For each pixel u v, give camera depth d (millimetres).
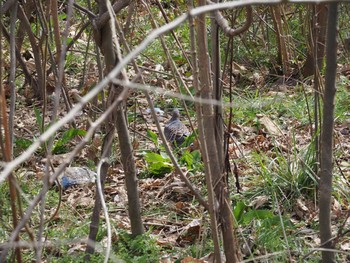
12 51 3465
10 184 3002
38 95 7699
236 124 6598
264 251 4152
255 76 8039
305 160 5137
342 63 8156
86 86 7617
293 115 6742
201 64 3240
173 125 6395
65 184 5582
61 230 4527
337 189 4941
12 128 3412
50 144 2977
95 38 3881
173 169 5805
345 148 5984
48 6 4980
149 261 4113
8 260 3895
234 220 3785
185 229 4691
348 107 6840
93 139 6055
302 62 8250
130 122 7051
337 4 3025
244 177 5273
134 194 4250
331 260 3467
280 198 5004
